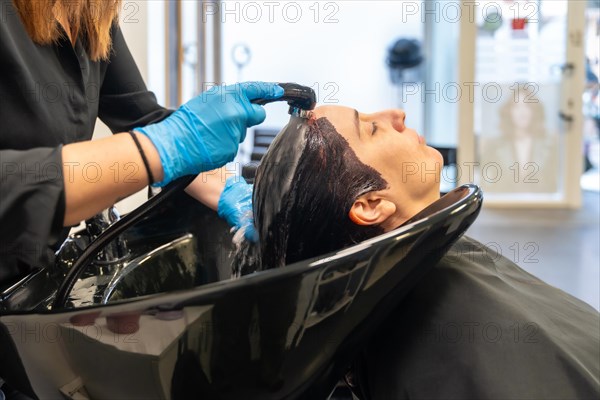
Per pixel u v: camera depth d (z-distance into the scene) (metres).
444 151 2.79
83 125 0.90
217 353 0.51
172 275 0.91
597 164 6.09
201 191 0.97
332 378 0.61
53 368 0.56
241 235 0.92
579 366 0.59
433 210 0.70
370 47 5.10
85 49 0.94
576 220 4.05
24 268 0.72
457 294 0.68
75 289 0.80
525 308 0.67
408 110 5.55
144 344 0.51
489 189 4.57
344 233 0.81
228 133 0.67
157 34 2.62
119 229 0.73
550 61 4.38
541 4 4.29
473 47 4.30
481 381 0.58
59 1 0.82
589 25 5.14
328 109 0.87
